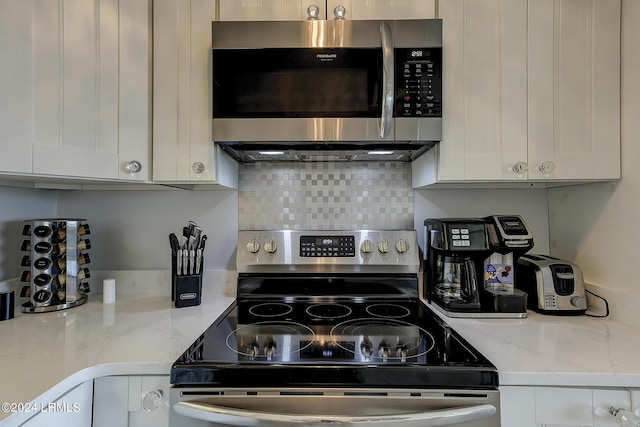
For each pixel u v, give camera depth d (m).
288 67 1.06
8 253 1.23
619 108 1.08
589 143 1.09
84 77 0.98
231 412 0.71
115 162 1.04
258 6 1.11
